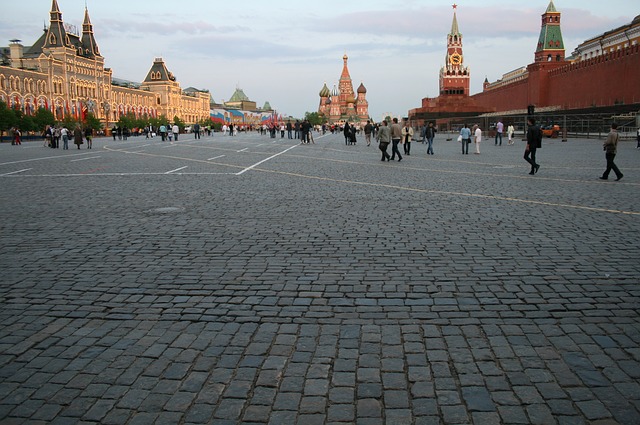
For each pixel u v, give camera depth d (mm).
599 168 19797
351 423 3496
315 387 3941
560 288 5973
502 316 5215
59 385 4012
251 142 55156
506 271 6613
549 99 78250
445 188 14531
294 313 5363
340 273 6637
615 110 50406
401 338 4758
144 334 4910
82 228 9492
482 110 93938
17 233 9109
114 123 131875
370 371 4164
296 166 22469
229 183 16125
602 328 4910
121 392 3904
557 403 3699
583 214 10383
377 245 8008
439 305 5523
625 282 6152
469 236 8539
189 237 8703
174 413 3631
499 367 4211
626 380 3982
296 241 8328
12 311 5500
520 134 59281
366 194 13477
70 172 20094
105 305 5648
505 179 16594
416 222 9727
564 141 43688
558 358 4336
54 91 107562
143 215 10711
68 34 117188
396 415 3580
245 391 3895
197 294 5957
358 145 45562
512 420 3512
